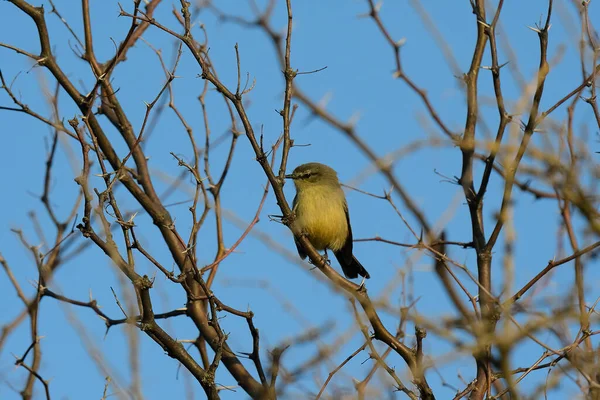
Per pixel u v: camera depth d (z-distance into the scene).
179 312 12.77
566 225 10.38
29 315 12.20
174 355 10.89
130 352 10.43
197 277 10.80
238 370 12.50
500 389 10.77
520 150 9.98
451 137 12.07
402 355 10.91
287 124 12.03
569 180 8.64
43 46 12.47
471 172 11.98
